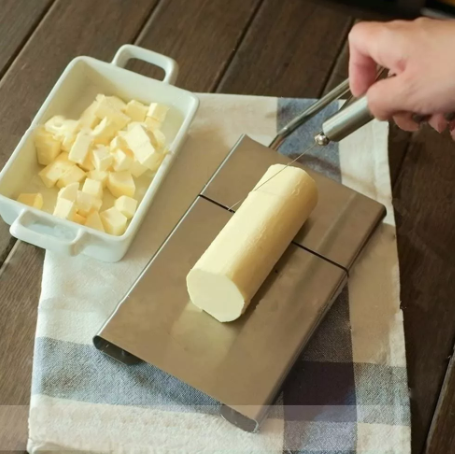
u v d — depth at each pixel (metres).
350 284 0.62
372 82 0.56
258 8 0.79
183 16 0.77
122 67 0.67
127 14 0.76
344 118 0.57
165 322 0.55
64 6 0.75
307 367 0.58
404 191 0.69
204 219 0.60
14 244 0.60
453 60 0.46
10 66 0.70
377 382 0.58
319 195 0.63
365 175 0.68
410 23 0.50
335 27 0.80
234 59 0.75
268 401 0.52
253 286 0.54
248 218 0.56
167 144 0.66
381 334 0.60
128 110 0.66
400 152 0.71
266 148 0.65
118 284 0.59
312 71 0.76
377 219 0.63
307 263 0.59
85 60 0.65
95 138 0.63
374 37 0.50
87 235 0.55
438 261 0.65
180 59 0.74
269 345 0.55
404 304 0.63
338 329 0.60
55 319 0.57
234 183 0.62
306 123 0.71
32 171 0.62
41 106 0.66
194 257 0.58
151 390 0.55
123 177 0.62
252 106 0.71
